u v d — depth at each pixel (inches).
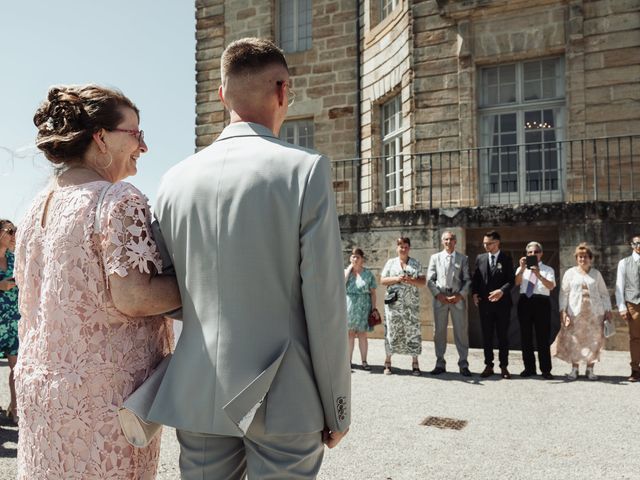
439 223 423.2
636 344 288.8
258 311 59.4
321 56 589.0
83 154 71.8
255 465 59.5
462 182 456.1
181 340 63.4
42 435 65.2
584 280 296.2
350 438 184.5
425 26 475.8
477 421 206.2
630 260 294.7
